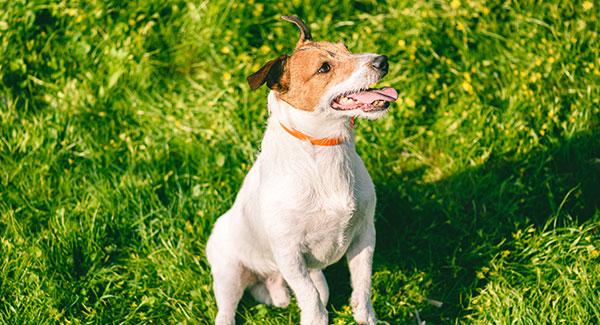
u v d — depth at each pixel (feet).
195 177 19.88
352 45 22.26
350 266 15.92
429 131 20.95
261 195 14.93
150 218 19.29
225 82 21.71
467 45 21.97
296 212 14.51
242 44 22.77
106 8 23.18
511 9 22.39
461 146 20.34
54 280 17.38
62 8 23.32
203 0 23.41
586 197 18.81
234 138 20.53
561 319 15.51
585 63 21.03
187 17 23.35
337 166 14.28
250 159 20.16
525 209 18.79
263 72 13.70
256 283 17.83
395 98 13.79
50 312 16.70
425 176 20.49
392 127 21.02
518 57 21.54
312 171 14.24
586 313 15.37
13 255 17.83
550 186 19.07
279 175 14.51
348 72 13.74
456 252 18.12
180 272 17.94
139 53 22.48
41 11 23.43
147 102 21.76
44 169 19.94
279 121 14.33
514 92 20.74
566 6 22.24
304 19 23.25
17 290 17.17
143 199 19.43
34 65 22.54
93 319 16.96
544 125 19.92
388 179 20.16
